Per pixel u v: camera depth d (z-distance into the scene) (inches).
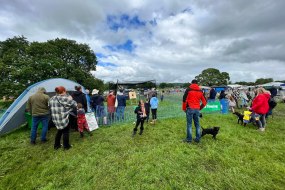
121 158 166.4
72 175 136.7
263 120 266.1
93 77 1406.3
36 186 124.9
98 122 299.6
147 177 130.7
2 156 174.1
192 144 201.2
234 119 350.6
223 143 206.8
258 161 158.2
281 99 714.2
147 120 317.7
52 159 166.2
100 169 145.4
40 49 1093.1
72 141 216.4
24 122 269.9
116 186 122.4
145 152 179.2
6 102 904.9
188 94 203.0
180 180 128.3
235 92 560.1
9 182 130.4
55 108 178.7
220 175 136.1
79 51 1374.3
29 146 199.6
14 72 861.2
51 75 987.9
